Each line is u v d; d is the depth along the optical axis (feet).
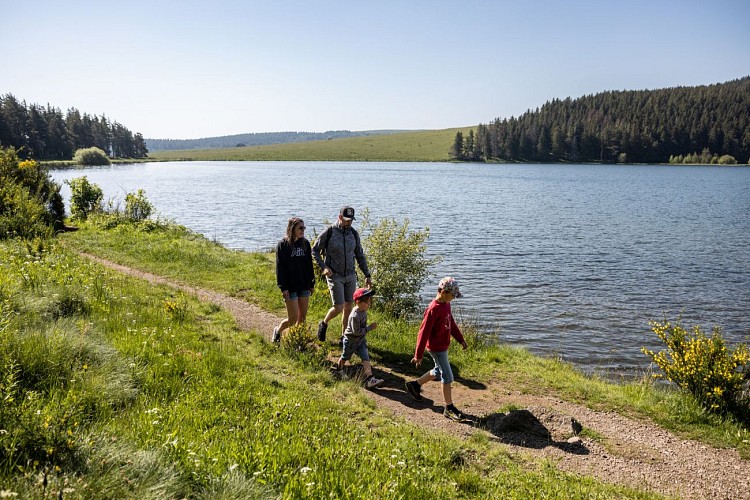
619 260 82.38
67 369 18.48
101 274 38.32
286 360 26.35
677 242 99.76
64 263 38.81
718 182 296.30
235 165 540.11
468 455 19.04
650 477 19.03
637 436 22.20
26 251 40.96
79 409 15.29
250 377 22.41
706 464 20.22
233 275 46.70
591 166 530.27
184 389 19.98
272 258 59.21
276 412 18.76
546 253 87.71
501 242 98.32
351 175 362.33
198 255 53.57
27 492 10.46
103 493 11.18
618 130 597.52
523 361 31.40
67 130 505.25
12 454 11.98
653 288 64.59
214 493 12.26
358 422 20.59
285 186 250.16
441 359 22.89
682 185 271.49
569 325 49.52
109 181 259.60
